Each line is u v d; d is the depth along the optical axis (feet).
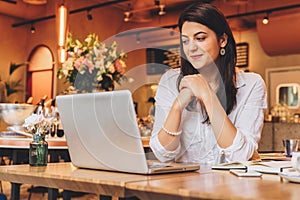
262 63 30.14
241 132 5.07
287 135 16.65
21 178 4.02
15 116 10.60
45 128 4.89
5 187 17.48
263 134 17.17
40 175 3.84
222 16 5.24
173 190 2.90
